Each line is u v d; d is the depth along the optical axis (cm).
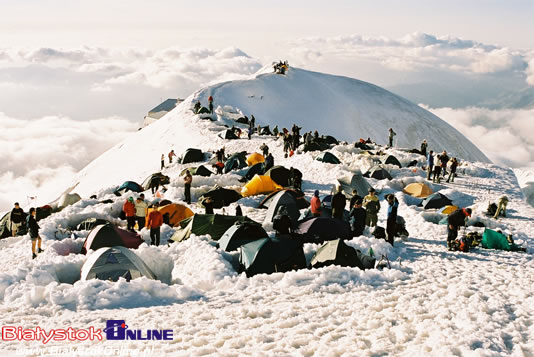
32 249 1822
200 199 2805
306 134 4534
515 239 1936
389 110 13638
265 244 1573
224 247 1731
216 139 5547
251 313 1119
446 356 869
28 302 1182
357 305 1174
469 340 935
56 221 2353
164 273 1636
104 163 6994
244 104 10700
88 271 1423
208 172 3753
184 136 6300
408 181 3253
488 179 3616
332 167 3491
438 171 3359
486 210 2502
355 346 927
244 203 2733
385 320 1070
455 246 1772
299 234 1823
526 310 1132
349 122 12106
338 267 1423
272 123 10338
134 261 1485
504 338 982
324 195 2881
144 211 2166
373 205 2039
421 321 1053
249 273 1527
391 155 3856
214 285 1382
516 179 3722
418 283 1370
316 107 12150
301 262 1574
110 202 2831
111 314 1116
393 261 1622
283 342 949
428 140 13062
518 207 2736
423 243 1891
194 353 895
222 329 1022
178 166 4650
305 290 1299
